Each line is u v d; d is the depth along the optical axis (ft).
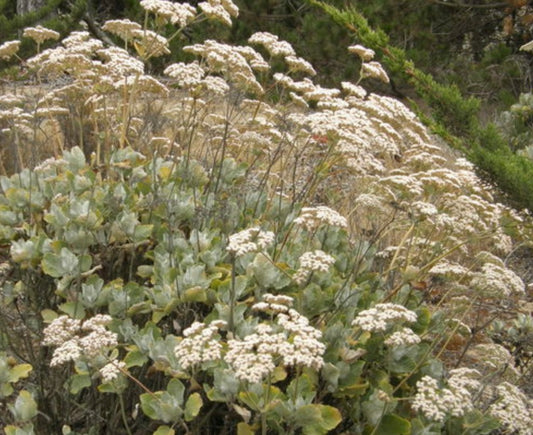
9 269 10.95
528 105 24.72
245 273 9.58
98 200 10.66
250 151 13.76
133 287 9.30
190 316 9.41
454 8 35.35
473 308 14.07
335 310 9.14
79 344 7.80
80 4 29.66
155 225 10.71
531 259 16.74
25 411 7.95
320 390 8.45
